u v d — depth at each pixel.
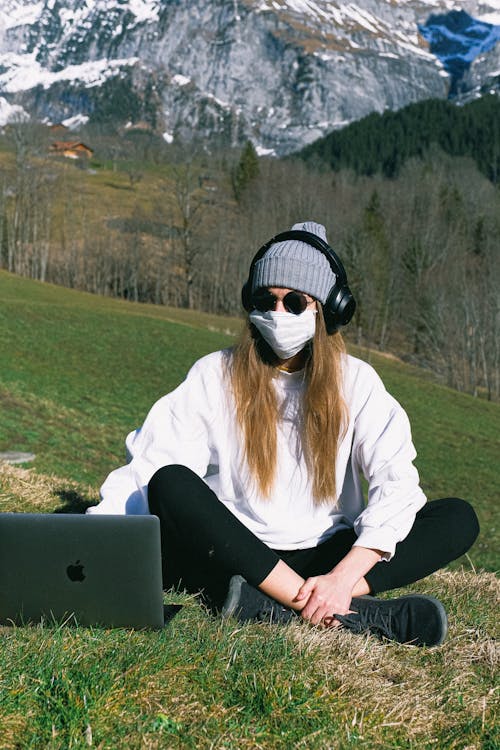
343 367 3.14
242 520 3.14
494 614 3.88
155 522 2.55
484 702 2.49
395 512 2.96
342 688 2.37
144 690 2.19
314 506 3.14
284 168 116.06
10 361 35.06
